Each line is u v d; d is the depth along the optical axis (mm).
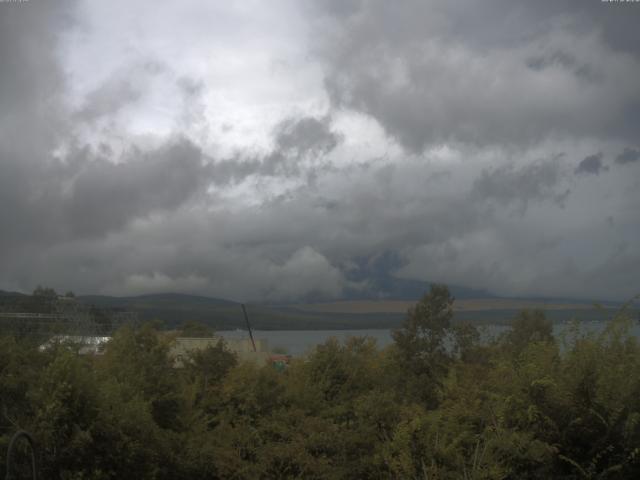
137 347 13461
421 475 9164
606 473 8000
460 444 9531
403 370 19453
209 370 16062
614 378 8406
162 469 10078
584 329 9492
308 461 10359
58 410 8727
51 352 11438
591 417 8422
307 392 14859
